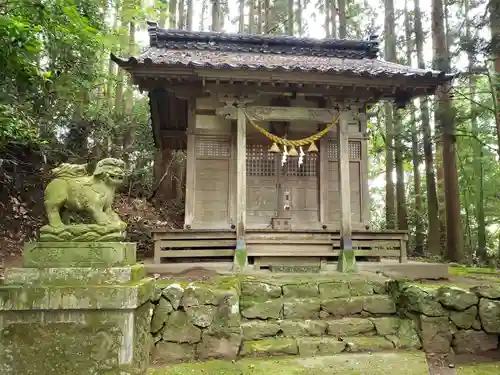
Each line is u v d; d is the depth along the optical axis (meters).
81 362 3.56
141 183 14.77
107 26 11.70
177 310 4.82
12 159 9.05
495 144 15.23
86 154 11.80
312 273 7.15
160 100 9.59
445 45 13.66
